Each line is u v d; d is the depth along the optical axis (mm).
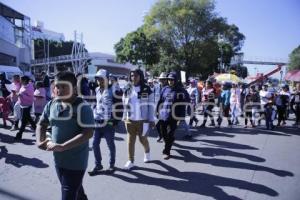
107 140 5758
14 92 10227
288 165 6602
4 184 5207
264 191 5133
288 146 8398
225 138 9258
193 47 51375
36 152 7066
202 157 7078
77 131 3252
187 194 4941
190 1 49375
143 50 52219
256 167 6422
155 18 51062
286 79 37281
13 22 47969
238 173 6012
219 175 5867
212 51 50938
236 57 71812
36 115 9227
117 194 4898
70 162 3260
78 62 77250
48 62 80812
